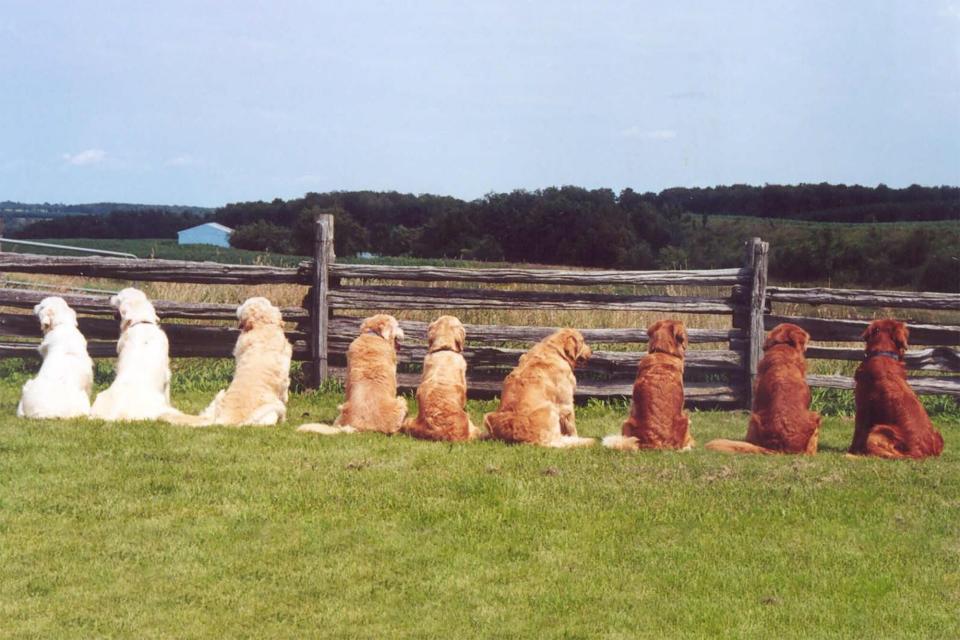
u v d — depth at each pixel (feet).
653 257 216.33
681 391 28.27
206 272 37.17
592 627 15.85
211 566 17.89
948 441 31.12
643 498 22.24
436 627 15.76
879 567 18.52
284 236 291.58
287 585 17.22
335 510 20.95
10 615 15.72
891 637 15.65
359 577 17.61
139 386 29.58
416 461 24.88
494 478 23.29
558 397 28.81
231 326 41.37
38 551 18.22
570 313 44.70
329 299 36.78
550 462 25.17
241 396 29.27
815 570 18.35
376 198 297.74
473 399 37.04
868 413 28.25
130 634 15.25
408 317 44.47
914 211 258.78
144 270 37.22
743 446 27.25
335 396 35.73
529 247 229.86
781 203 268.00
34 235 332.39
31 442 25.48
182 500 21.31
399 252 266.36
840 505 22.03
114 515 20.29
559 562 18.49
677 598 17.03
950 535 20.33
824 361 40.09
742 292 36.76
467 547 19.10
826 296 36.52
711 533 20.18
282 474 23.39
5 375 37.91
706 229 228.22
